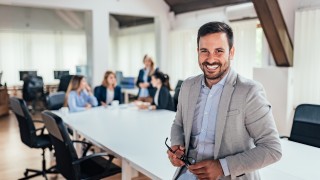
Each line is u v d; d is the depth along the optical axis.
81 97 4.35
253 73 4.71
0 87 7.48
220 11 5.83
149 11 6.79
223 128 1.28
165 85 4.35
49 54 9.73
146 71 6.04
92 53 6.20
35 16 9.38
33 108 7.70
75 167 2.33
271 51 4.48
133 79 7.00
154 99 4.47
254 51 5.15
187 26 6.64
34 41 9.45
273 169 1.95
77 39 10.14
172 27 7.04
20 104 3.26
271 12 4.07
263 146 1.19
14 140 5.25
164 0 6.91
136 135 2.84
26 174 3.60
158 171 1.93
